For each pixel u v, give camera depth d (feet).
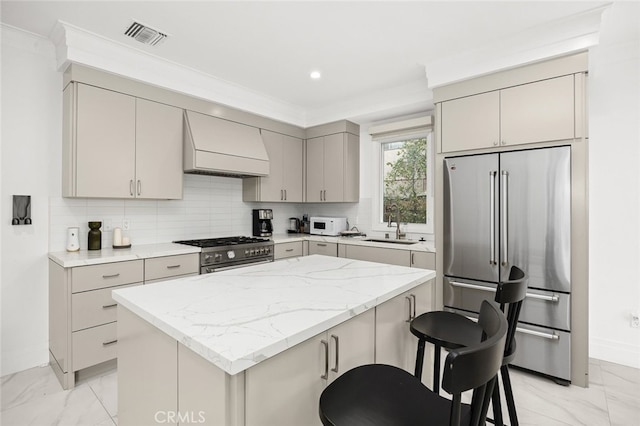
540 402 6.83
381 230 13.38
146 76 9.15
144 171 9.34
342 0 6.65
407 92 11.23
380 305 4.83
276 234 14.51
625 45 8.41
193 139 10.04
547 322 7.71
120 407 4.53
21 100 8.00
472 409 2.60
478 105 8.94
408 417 3.12
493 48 8.41
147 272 8.54
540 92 7.98
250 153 11.62
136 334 4.13
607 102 8.64
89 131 8.31
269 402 3.05
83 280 7.43
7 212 7.86
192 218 11.68
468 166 8.87
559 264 7.54
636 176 8.35
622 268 8.52
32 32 7.91
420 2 6.72
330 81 10.91
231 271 6.05
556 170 7.57
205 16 7.21
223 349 2.80
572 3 6.75
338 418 3.05
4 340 7.84
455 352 2.27
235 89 11.32
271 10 6.98
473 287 8.70
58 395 7.02
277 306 4.00
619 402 6.82
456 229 9.09
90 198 9.13
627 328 8.47
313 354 3.56
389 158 13.47
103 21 7.43
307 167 14.46
